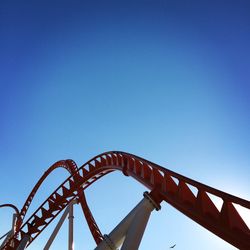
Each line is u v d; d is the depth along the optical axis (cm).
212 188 1270
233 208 1183
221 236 1199
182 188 1515
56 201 3341
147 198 1683
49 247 2939
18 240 3164
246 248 1056
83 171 3388
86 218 3406
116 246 1672
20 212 4281
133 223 1614
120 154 2605
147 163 1964
